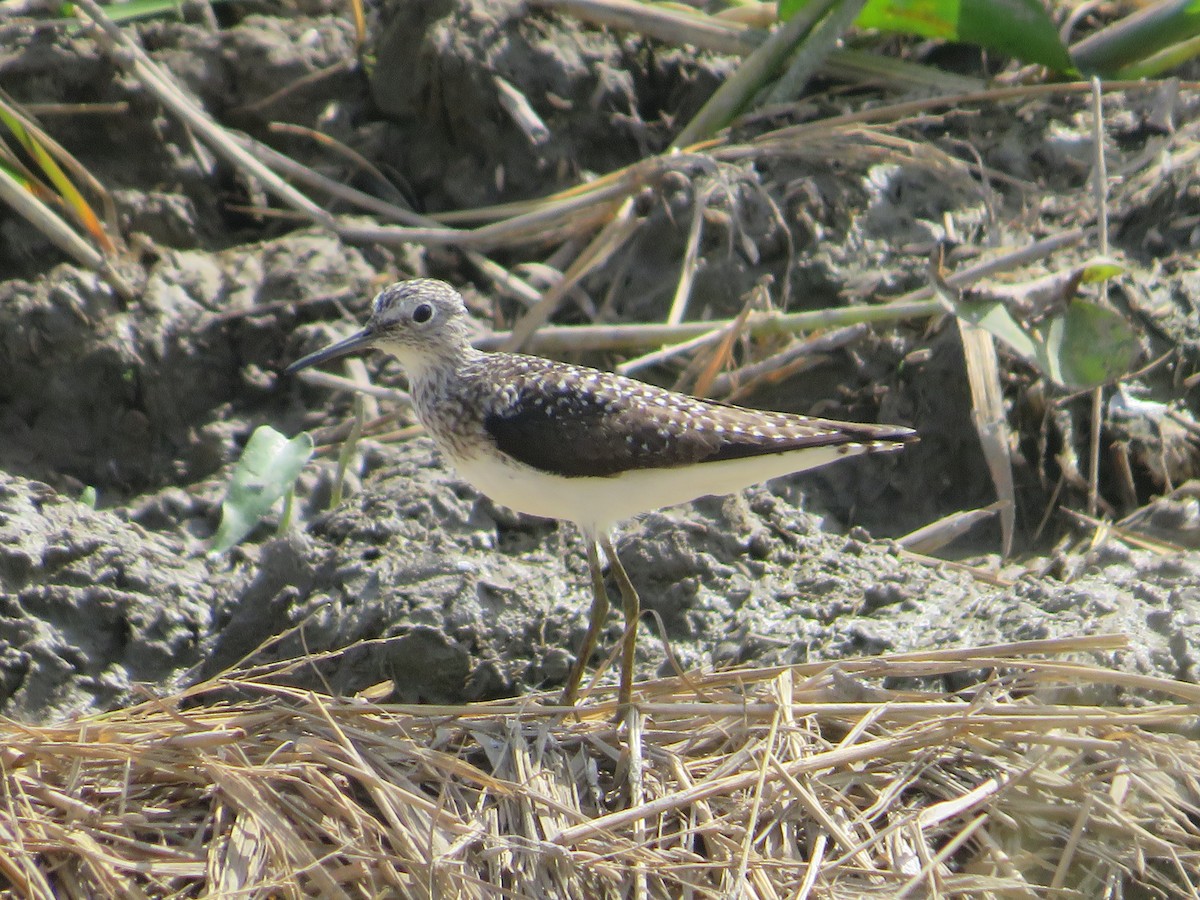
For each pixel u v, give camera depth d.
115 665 10.10
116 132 13.23
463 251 13.21
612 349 12.56
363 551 10.35
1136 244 12.79
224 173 13.42
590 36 13.98
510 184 13.62
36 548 10.30
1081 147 13.48
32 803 8.00
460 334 9.41
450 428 9.21
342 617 9.98
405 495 10.75
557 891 7.61
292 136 13.79
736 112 13.73
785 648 9.76
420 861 7.54
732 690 8.98
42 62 13.24
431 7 13.62
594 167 13.79
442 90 13.45
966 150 13.63
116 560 10.40
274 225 13.32
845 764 8.27
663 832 8.05
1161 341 12.06
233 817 7.98
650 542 10.45
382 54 13.77
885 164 13.21
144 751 8.11
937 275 11.59
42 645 9.96
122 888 7.50
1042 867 7.98
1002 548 11.40
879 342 12.17
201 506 11.53
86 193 13.00
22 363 12.16
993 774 8.36
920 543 11.23
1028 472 11.80
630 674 8.82
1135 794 8.21
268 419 12.27
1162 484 11.52
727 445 8.69
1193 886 7.88
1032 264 12.48
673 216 13.02
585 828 7.73
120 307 12.34
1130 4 14.77
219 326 12.40
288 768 8.01
